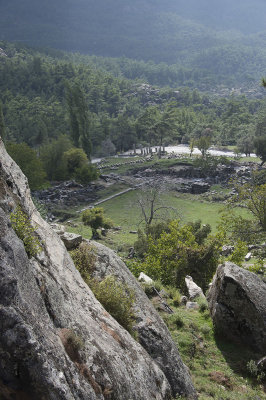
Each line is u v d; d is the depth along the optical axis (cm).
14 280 540
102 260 1194
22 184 927
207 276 2244
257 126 11825
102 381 618
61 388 505
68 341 613
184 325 1392
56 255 866
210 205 7388
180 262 2186
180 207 7162
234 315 1343
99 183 8812
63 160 8994
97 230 5144
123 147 14550
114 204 7425
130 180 9081
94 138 14750
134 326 998
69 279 834
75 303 767
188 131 16025
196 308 1614
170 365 967
